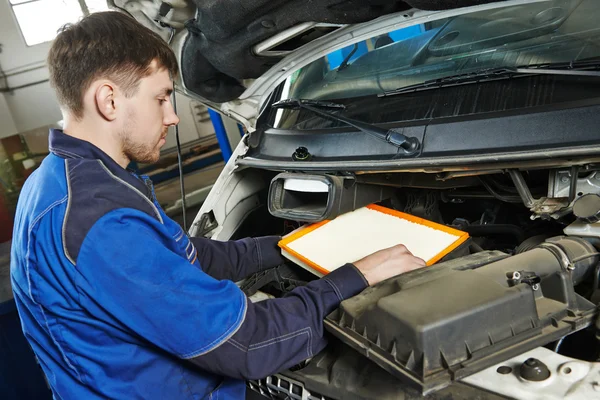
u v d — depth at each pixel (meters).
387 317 0.84
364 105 1.60
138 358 0.97
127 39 0.94
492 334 0.82
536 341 0.83
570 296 0.93
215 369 0.92
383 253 1.11
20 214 1.03
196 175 5.14
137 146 1.05
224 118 4.77
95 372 0.95
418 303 0.84
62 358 1.00
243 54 1.57
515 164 1.11
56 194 0.91
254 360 0.91
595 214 0.99
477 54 1.48
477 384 0.88
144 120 1.01
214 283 0.93
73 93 0.95
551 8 1.39
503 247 1.48
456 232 1.23
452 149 1.23
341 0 1.23
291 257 1.34
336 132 1.54
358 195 1.50
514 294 0.85
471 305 0.81
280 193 1.59
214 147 5.17
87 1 3.26
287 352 0.95
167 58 1.03
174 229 1.10
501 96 1.27
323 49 1.71
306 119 1.76
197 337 0.89
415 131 1.33
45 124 4.53
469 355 0.79
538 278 0.90
